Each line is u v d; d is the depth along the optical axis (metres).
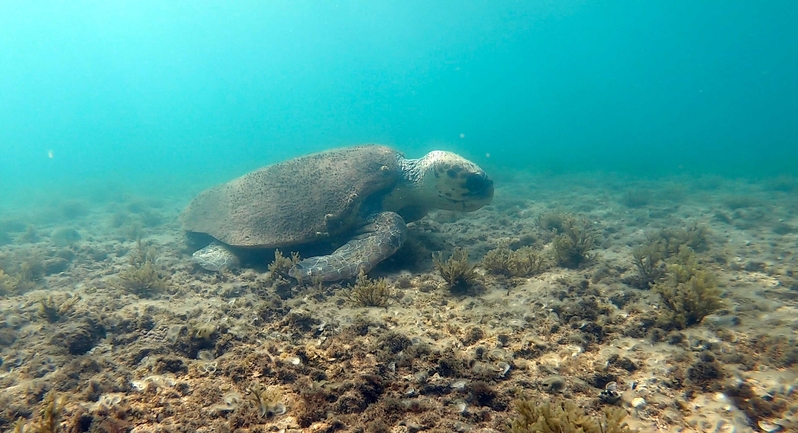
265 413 0.61
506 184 3.10
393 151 1.45
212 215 1.40
